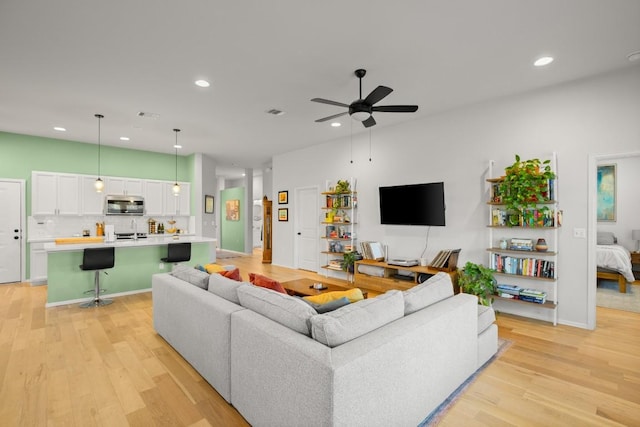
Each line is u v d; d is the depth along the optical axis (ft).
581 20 7.97
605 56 9.78
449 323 6.98
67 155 20.21
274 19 7.95
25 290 16.67
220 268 10.71
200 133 18.52
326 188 20.15
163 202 23.41
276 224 25.23
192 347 8.35
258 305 6.73
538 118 12.28
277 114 15.02
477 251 13.92
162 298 10.21
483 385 7.66
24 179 18.80
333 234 19.43
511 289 12.46
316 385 4.66
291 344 5.19
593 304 11.30
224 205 37.24
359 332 5.57
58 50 9.33
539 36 8.71
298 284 13.73
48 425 6.18
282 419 5.34
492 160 13.35
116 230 21.95
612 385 7.70
